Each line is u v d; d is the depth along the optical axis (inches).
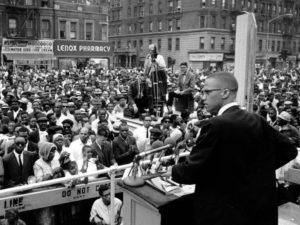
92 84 848.3
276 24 2610.7
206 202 82.5
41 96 545.6
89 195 216.8
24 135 281.7
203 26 2198.6
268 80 1109.7
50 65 1619.1
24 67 1533.0
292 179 176.9
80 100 516.7
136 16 2709.2
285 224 122.6
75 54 1663.4
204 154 80.0
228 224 78.8
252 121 83.6
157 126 312.2
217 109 90.2
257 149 81.4
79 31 1806.1
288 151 90.0
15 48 1539.1
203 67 2199.8
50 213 213.2
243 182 79.4
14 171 228.8
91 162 237.9
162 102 392.8
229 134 79.7
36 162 229.9
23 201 193.6
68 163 230.2
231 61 2285.9
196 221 84.8
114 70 1524.4
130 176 109.0
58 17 1732.3
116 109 465.4
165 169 130.1
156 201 93.4
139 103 416.2
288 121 318.7
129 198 105.7
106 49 1752.0
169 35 2423.7
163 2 2450.8
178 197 95.3
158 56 385.4
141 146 322.0
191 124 352.2
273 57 2600.9
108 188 210.1
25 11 1642.5
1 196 191.0
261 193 79.8
